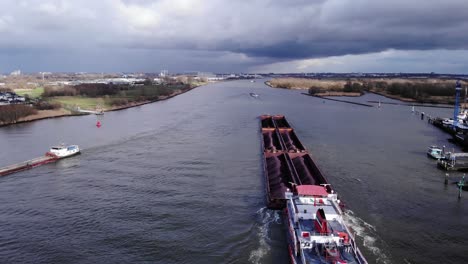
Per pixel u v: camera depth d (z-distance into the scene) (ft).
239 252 137.28
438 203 182.29
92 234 154.10
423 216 166.40
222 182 216.74
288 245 140.46
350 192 196.54
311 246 123.75
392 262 127.85
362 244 139.33
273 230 153.38
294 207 146.30
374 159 268.00
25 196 199.21
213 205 181.47
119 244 145.48
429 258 131.44
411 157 274.98
